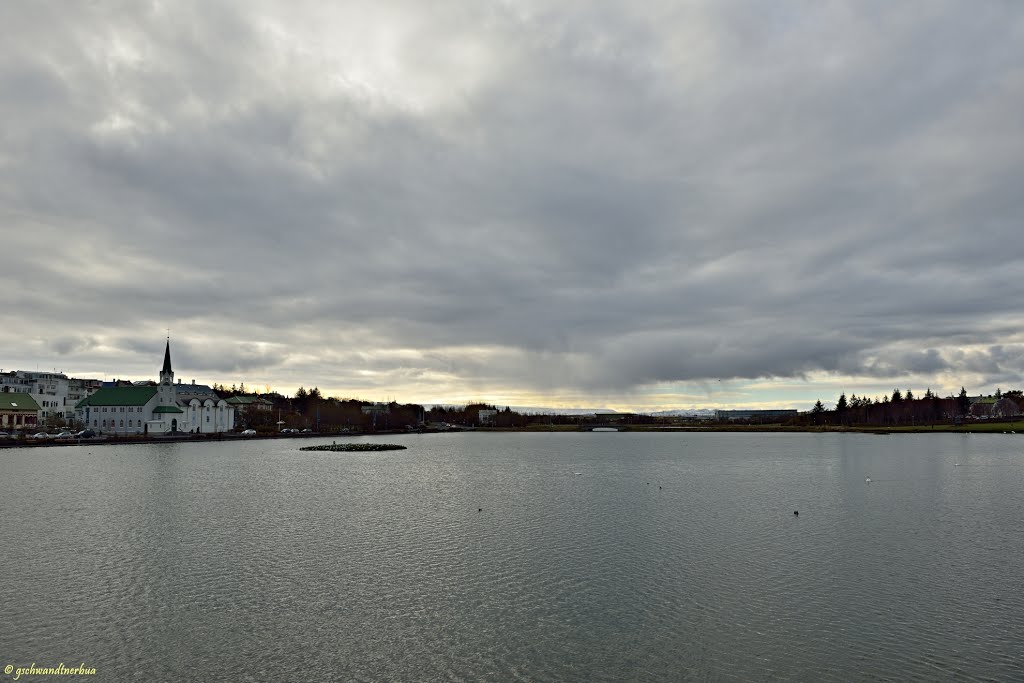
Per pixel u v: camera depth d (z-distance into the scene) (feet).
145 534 181.78
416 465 421.18
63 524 195.62
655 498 257.55
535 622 113.50
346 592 129.80
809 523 199.93
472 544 170.71
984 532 185.47
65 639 106.63
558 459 479.00
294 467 393.50
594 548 165.89
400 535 182.09
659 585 133.69
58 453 485.97
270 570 145.18
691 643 104.32
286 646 103.91
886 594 127.75
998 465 395.96
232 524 197.57
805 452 538.47
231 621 114.32
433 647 103.40
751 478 332.80
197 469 367.86
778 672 94.58
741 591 129.70
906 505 236.02
